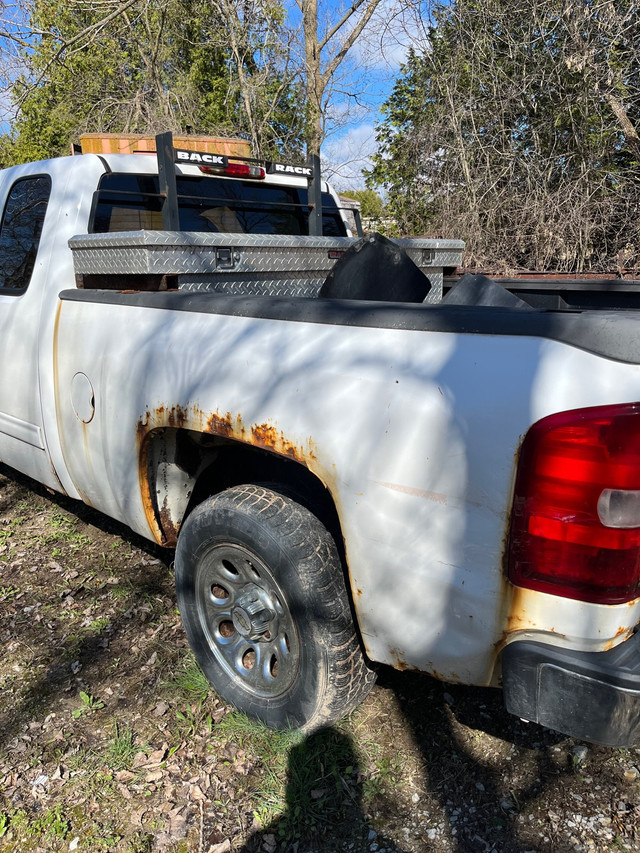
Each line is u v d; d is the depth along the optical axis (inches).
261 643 96.6
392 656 82.5
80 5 450.6
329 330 83.9
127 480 114.5
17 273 144.1
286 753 93.6
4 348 145.4
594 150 349.1
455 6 377.4
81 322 121.4
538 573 67.7
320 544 87.8
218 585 100.6
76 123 546.9
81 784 91.6
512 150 361.4
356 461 78.2
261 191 163.8
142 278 115.9
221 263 116.0
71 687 110.4
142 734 100.0
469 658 75.0
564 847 80.5
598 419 63.1
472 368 70.7
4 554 154.6
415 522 74.3
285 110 520.7
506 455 67.6
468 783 89.9
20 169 150.9
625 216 332.5
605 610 66.2
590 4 338.3
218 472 121.8
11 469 206.4
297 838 82.9
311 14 492.1
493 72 364.8
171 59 539.2
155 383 103.4
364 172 444.8
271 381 86.8
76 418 125.0
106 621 127.9
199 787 90.5
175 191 122.7
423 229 411.5
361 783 90.3
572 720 67.9
